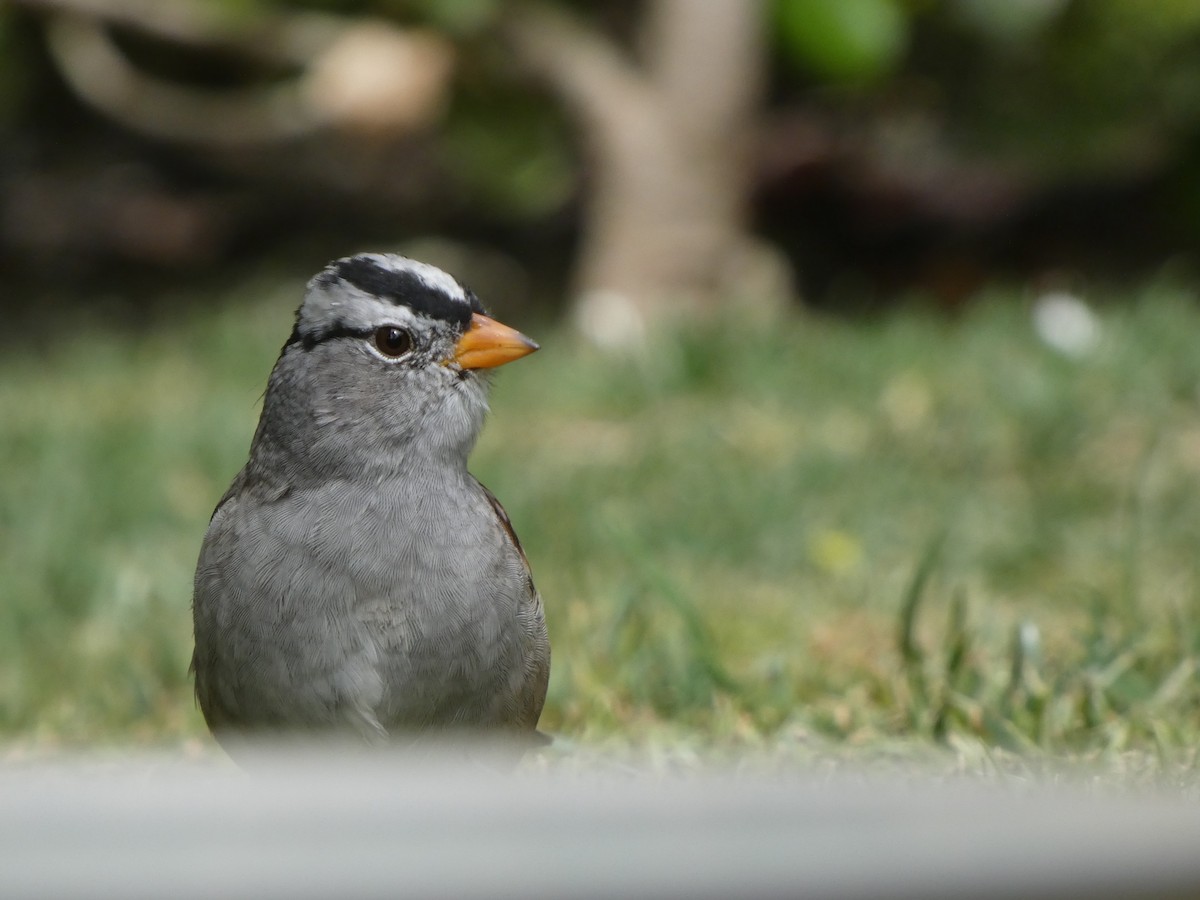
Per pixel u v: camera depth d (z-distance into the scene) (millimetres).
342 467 5730
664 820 1777
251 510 5664
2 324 22922
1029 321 14875
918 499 11234
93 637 9148
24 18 20578
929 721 6492
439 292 6016
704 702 7199
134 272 24203
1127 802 1931
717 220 18484
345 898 1634
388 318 5883
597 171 18578
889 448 12086
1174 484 10875
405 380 5887
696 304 18391
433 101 17984
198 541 11195
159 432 13641
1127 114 19281
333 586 5430
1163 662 7184
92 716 7707
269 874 1654
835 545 10156
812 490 11445
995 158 20125
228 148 23625
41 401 15781
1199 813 1866
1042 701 6492
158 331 20391
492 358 6012
